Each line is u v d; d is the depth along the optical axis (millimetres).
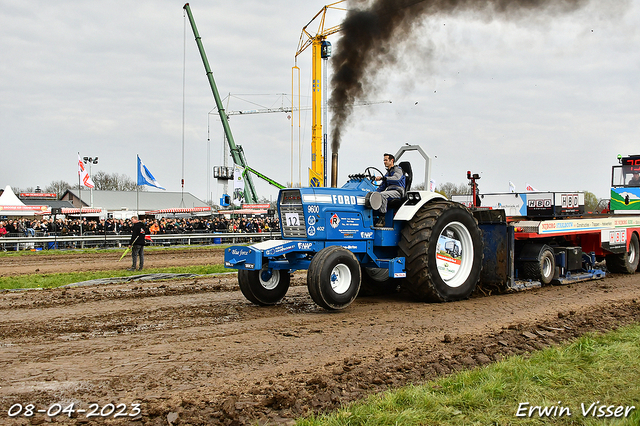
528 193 12852
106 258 17688
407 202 8391
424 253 7883
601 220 11305
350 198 8055
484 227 9297
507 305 7945
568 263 10406
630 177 14742
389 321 6754
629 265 12227
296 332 6129
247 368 4688
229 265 7766
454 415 3535
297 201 7750
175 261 16500
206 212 39875
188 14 36500
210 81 37906
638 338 5438
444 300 8180
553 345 5332
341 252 7371
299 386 4172
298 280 11172
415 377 4367
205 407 3766
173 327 6477
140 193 60875
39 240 21719
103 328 6441
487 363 4742
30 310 7719
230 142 39375
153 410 3672
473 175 12234
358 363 4773
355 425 3398
